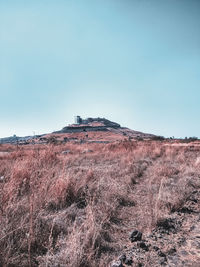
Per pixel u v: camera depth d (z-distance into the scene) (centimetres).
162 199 355
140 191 443
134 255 204
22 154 883
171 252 206
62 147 1523
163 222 274
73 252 193
